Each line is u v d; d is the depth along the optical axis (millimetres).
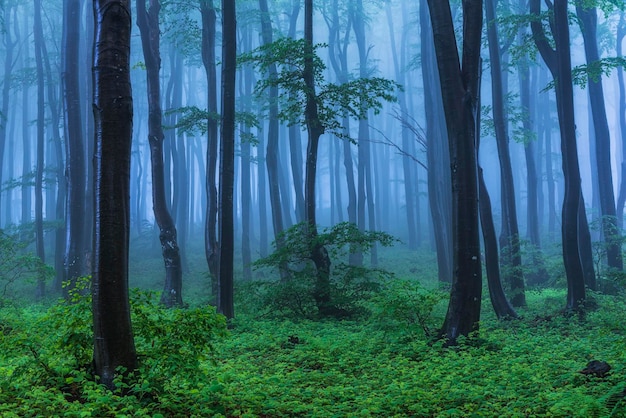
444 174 32312
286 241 18719
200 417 7121
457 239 13016
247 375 9773
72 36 28234
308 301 17984
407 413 8008
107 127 8055
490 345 12297
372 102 17969
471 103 13219
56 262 32625
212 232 21703
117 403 6984
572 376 8836
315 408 7867
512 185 22922
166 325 8359
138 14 22938
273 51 17688
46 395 7223
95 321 7855
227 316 16531
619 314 16266
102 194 7941
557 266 24656
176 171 36531
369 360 11391
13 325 12891
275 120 30625
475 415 7449
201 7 25719
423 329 13203
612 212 26516
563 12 18266
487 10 24188
